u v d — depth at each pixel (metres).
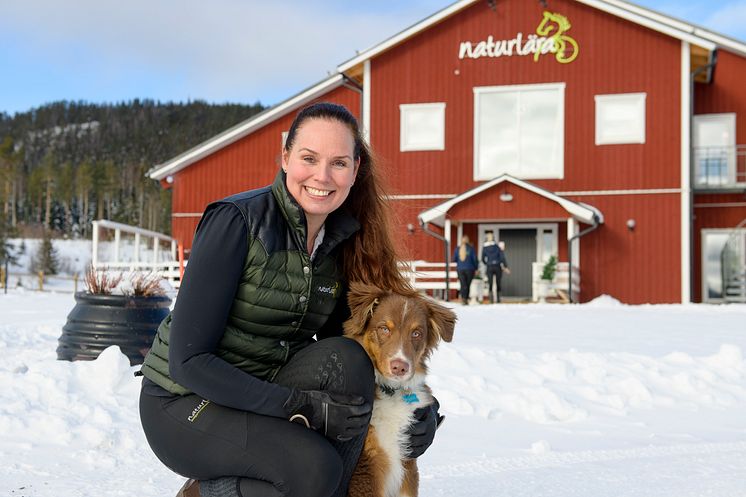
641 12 20.62
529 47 21.47
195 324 2.72
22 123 176.88
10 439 4.38
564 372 6.46
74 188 116.12
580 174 21.14
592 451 4.43
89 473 3.80
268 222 2.91
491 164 21.69
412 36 22.08
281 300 2.92
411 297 3.64
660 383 6.36
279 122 24.03
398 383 3.37
